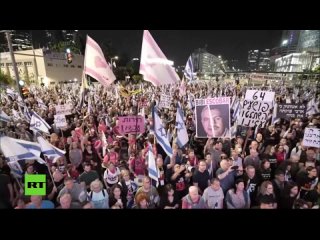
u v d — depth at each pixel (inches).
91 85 1203.2
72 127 417.1
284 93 999.6
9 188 215.3
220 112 261.7
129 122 274.2
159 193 244.4
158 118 242.4
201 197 218.2
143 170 264.4
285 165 267.9
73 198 209.3
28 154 210.5
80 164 295.0
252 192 238.7
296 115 351.9
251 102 276.4
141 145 336.8
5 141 203.2
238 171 249.3
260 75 1019.9
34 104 576.7
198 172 245.6
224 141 323.9
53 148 235.3
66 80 2356.1
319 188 234.1
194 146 361.4
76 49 2642.7
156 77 239.5
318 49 3912.4
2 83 1316.4
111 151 278.2
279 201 230.1
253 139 342.3
